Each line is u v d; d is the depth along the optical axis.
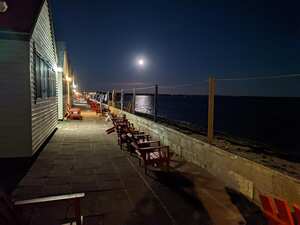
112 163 6.77
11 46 6.73
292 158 5.22
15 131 6.85
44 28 9.12
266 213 3.10
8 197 2.78
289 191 3.71
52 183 5.26
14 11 7.02
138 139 7.78
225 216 3.94
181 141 7.30
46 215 3.87
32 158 7.00
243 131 27.08
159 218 3.86
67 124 14.76
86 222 3.71
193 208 4.18
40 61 8.48
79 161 6.95
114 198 4.54
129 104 15.28
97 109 22.22
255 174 4.39
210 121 6.02
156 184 5.22
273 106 115.19
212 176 5.68
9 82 6.77
